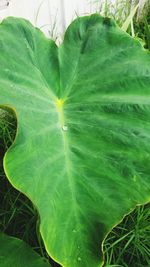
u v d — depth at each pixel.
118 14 1.58
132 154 0.86
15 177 0.76
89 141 0.87
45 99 0.90
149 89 0.94
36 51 0.93
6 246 0.86
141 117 0.91
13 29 0.92
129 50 0.97
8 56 0.89
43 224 0.76
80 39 0.98
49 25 1.33
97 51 0.97
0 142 1.16
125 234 1.02
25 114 0.83
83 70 0.96
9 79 0.87
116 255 1.03
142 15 1.71
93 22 0.99
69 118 0.90
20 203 1.08
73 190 0.81
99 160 0.85
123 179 0.84
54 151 0.83
